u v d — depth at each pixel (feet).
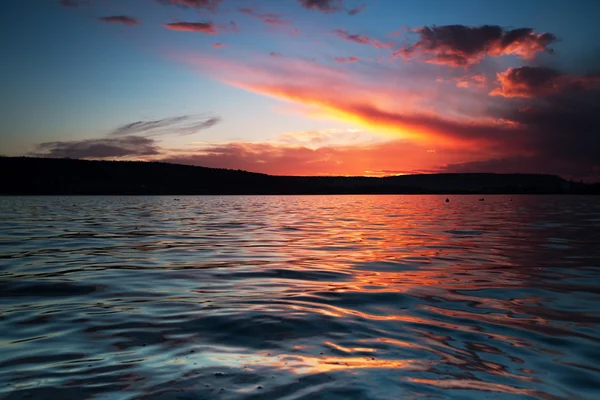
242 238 61.00
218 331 19.19
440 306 23.91
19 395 12.80
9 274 33.09
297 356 16.10
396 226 83.51
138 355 16.17
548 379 14.38
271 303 24.32
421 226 83.41
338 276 32.89
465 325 20.36
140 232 69.36
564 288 28.50
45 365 15.16
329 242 56.13
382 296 26.20
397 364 15.40
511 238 60.44
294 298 25.62
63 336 18.49
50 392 12.99
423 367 15.17
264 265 37.93
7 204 207.21
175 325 20.07
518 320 21.25
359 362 15.53
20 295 26.43
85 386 13.41
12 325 20.10
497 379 14.29
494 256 43.16
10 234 64.23
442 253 45.42
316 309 23.00
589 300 25.36
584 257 42.27
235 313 22.08
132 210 150.10
